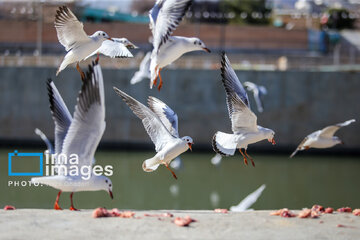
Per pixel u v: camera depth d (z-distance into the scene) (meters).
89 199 21.22
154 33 9.08
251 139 9.93
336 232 8.32
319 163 31.72
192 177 26.41
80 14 46.62
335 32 54.19
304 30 51.84
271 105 34.31
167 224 8.53
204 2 61.12
